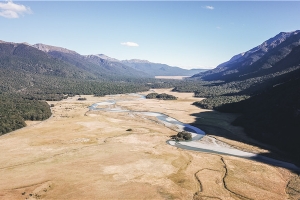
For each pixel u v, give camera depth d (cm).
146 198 6931
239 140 13275
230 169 9231
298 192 7725
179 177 8350
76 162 9250
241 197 7319
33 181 7638
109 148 10969
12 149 10612
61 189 7225
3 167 8662
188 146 12150
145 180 8006
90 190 7219
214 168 9281
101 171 8519
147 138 12925
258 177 8681
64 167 8769
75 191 7138
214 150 11688
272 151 11669
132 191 7262
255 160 10562
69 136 12769
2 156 9738
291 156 11044
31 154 10019
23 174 8119
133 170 8719
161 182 7931
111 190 7269
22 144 11319
